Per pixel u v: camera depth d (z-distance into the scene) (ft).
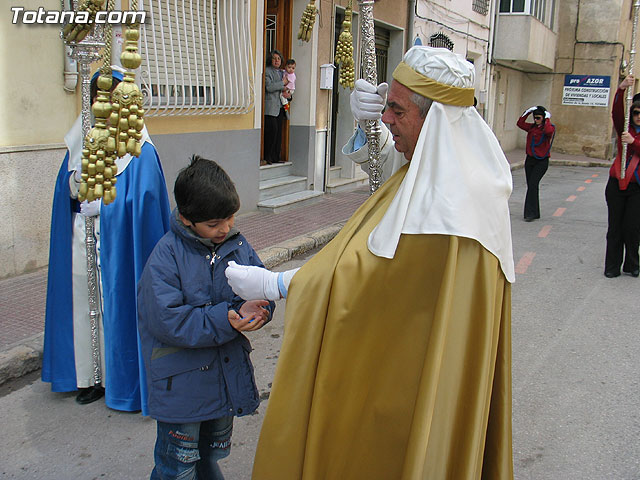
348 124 36.55
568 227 30.50
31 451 10.20
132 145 7.57
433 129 6.02
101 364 11.39
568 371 14.03
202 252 7.54
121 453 10.24
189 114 23.47
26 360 12.84
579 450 10.87
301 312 6.19
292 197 30.19
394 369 6.15
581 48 69.26
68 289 11.20
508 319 6.81
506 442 6.98
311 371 6.19
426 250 5.88
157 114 21.89
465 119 6.29
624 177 20.59
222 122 25.59
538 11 62.23
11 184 17.34
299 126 32.12
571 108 70.85
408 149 6.61
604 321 17.31
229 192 7.11
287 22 31.19
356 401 6.35
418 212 5.85
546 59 66.03
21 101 17.37
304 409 6.26
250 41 26.18
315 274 6.18
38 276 17.97
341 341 6.13
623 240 21.58
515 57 59.67
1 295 16.34
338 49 8.94
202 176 7.04
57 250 11.09
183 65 23.20
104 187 7.74
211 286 7.52
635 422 11.84
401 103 6.34
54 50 18.06
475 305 5.96
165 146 22.72
